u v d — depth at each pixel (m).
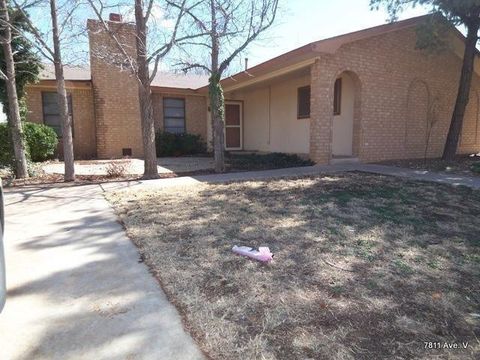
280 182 7.21
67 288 2.67
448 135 11.07
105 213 4.88
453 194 5.92
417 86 11.55
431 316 2.27
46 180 7.91
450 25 9.74
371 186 6.68
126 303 2.44
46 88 13.38
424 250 3.38
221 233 3.90
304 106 12.56
